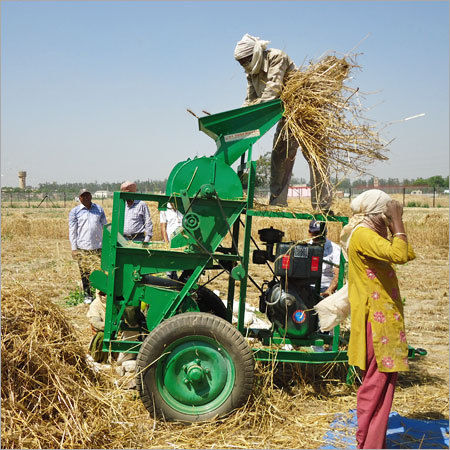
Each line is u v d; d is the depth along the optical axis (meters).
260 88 5.30
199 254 4.69
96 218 9.20
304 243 4.93
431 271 14.59
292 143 5.38
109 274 4.62
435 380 5.62
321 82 5.01
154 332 4.30
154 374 4.30
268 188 5.70
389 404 3.74
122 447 3.90
